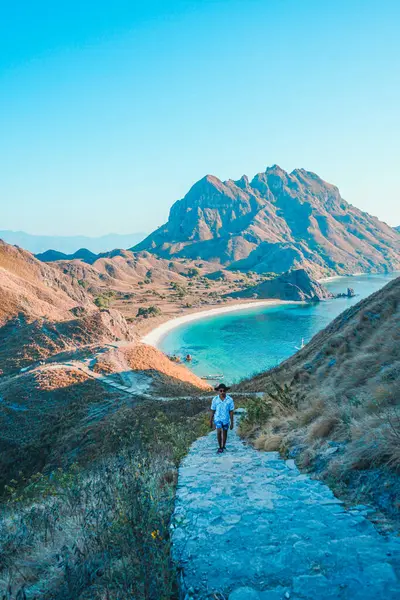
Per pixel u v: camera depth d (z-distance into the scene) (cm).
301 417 998
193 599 298
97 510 505
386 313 2072
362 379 1178
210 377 9506
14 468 3041
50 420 3631
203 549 373
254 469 684
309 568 318
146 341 13962
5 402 3988
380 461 523
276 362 10931
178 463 834
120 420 2908
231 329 16450
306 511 448
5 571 462
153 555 342
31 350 6912
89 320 7931
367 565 311
